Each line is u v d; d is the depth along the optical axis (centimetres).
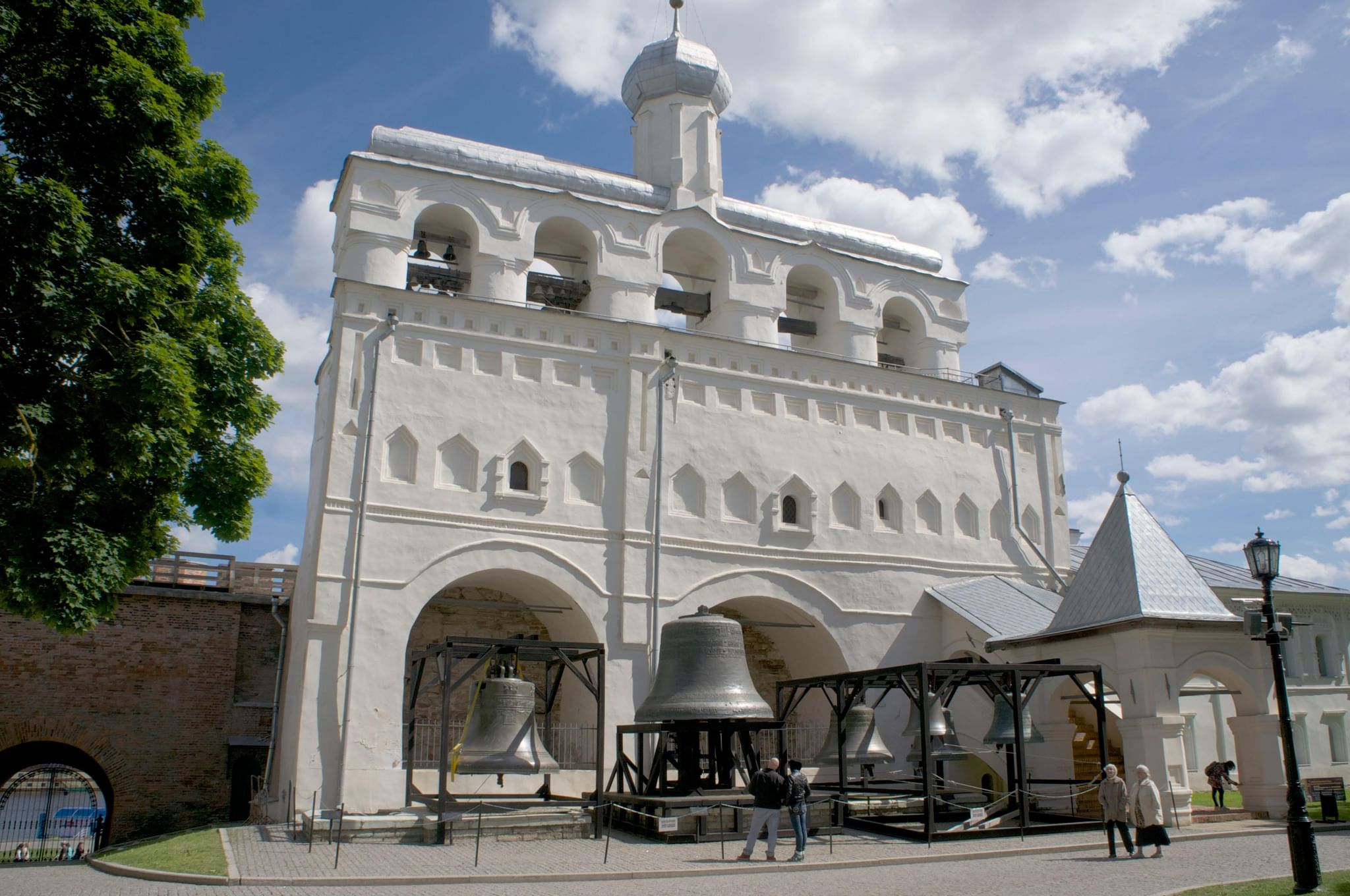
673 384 2661
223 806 2564
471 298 2478
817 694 2816
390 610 2231
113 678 2531
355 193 2503
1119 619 2064
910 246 3262
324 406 2450
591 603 2433
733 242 2906
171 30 1644
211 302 1608
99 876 1516
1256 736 2120
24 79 1446
